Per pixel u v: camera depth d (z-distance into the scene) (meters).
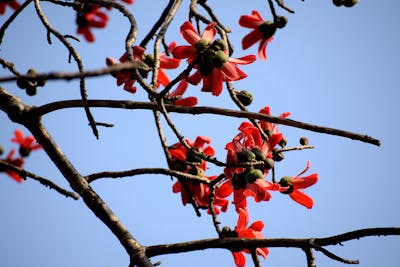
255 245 2.87
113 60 2.93
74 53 2.91
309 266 2.82
